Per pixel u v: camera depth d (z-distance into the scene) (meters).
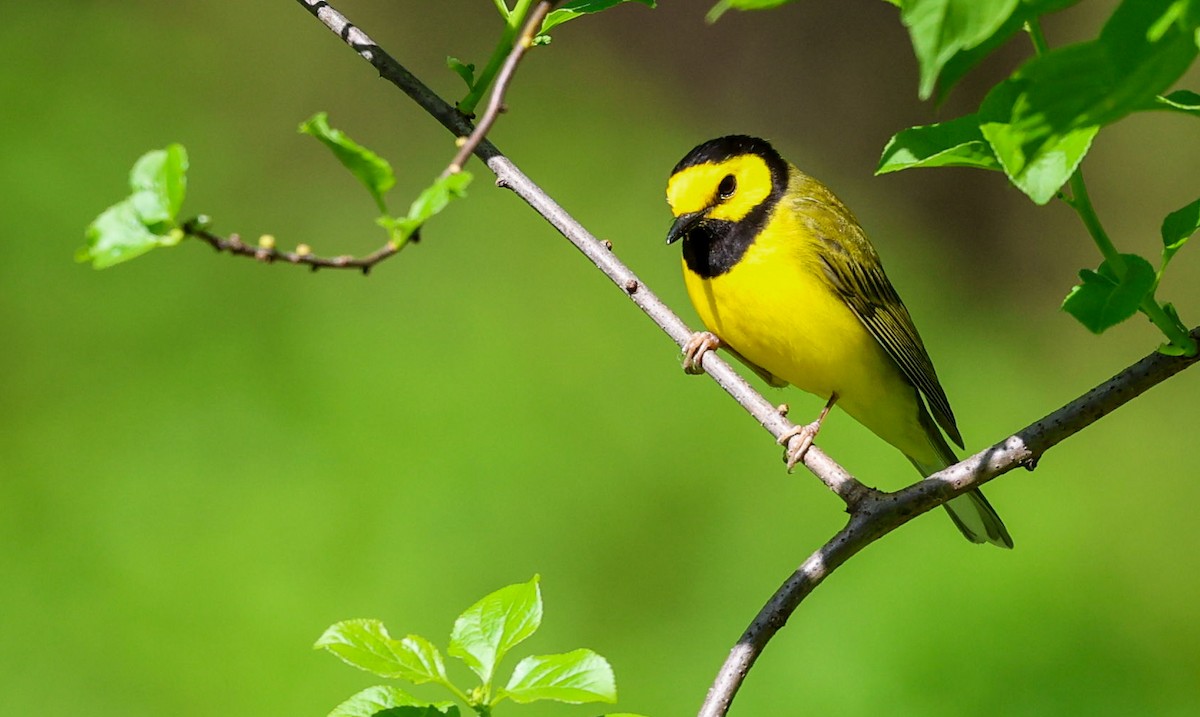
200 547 12.94
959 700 11.80
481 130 4.34
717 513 13.94
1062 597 12.70
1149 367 4.88
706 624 12.88
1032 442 5.00
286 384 14.89
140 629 12.21
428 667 3.91
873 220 23.59
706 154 7.77
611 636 12.81
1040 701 11.84
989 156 4.14
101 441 14.09
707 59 24.59
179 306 15.69
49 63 18.14
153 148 17.80
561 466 14.10
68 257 15.90
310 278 16.59
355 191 19.27
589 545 13.57
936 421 8.25
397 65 6.29
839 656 12.05
